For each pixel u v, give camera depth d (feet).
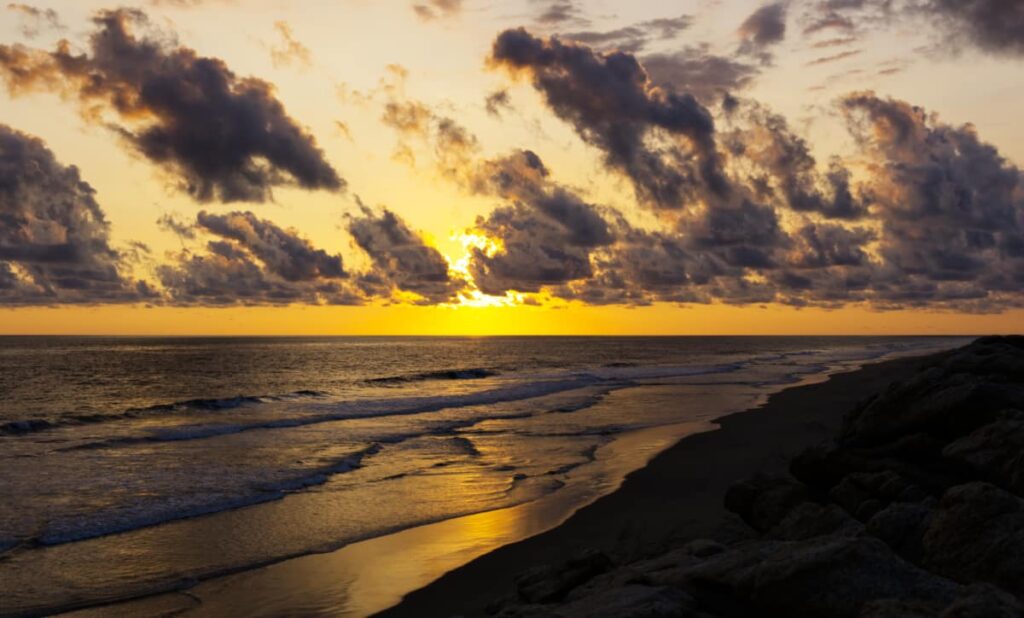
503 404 115.75
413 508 46.91
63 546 38.70
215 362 293.43
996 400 31.73
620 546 36.04
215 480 55.42
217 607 30.66
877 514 25.36
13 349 444.55
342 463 62.23
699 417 93.61
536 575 27.86
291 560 36.68
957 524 22.29
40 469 60.08
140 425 93.15
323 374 219.82
